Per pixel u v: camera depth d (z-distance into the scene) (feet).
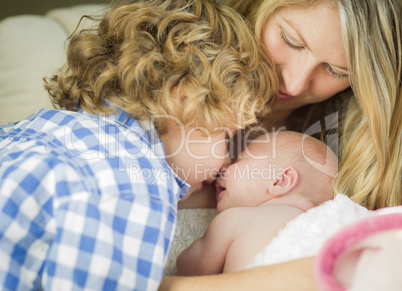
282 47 3.49
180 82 3.16
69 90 3.43
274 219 3.12
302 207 3.40
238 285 2.38
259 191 3.57
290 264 2.35
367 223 1.84
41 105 4.50
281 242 2.79
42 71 4.60
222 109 3.24
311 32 3.30
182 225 3.70
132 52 3.18
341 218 2.91
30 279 2.54
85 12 5.19
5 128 3.35
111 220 2.59
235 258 2.99
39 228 2.56
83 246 2.51
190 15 3.38
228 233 3.16
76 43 3.47
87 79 3.37
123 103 3.15
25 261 2.54
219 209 3.70
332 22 3.27
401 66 3.67
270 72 3.54
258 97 3.48
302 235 2.79
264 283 2.31
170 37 3.26
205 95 3.17
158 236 2.66
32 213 2.54
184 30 3.32
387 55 3.54
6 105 4.52
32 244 2.55
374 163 3.94
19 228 2.51
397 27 3.53
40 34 4.82
